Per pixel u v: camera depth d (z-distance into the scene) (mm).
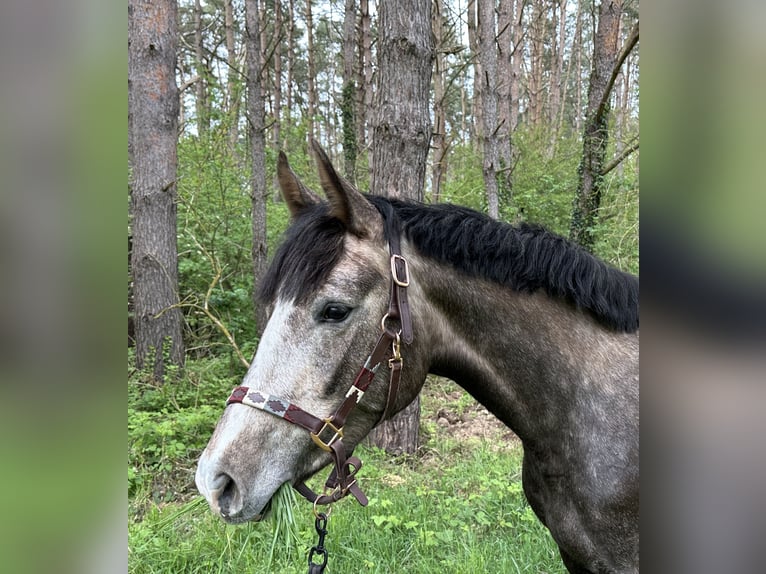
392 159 4238
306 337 1531
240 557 2889
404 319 1584
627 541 1778
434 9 12789
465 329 1812
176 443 4461
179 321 7004
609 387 1801
